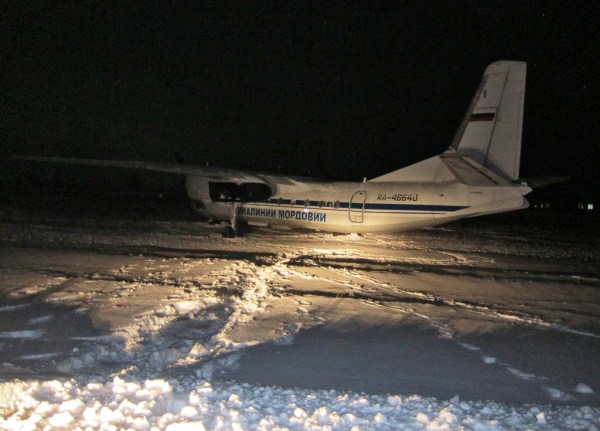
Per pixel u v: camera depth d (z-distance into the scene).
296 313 9.56
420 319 9.34
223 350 7.40
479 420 4.90
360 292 11.58
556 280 13.63
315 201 20.00
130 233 22.38
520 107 15.23
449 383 6.20
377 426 4.80
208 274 13.34
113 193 70.12
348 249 18.97
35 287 11.35
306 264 15.37
